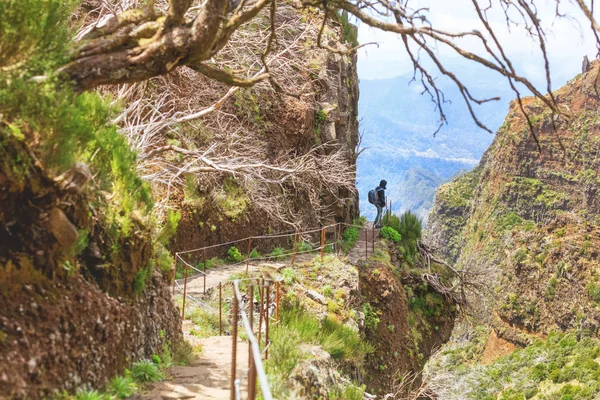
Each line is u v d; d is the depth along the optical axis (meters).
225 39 7.71
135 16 7.46
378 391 20.30
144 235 8.02
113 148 7.91
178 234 18.39
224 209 20.69
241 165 17.00
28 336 5.43
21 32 6.23
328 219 26.94
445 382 24.38
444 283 28.77
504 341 130.50
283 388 8.16
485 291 29.97
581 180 190.25
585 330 114.56
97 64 6.94
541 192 194.88
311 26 23.45
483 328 133.12
